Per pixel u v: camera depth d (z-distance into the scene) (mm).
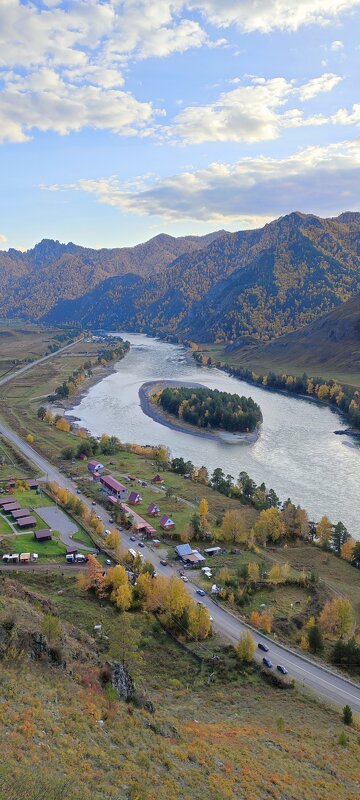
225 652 66500
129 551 94562
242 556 100688
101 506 120625
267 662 64625
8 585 63719
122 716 38969
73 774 28375
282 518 115188
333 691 60594
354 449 178875
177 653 65250
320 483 146125
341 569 99938
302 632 75438
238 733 45031
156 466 156500
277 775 37688
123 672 47250
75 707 36781
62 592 76375
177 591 74000
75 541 98000
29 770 26922
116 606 73562
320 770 40938
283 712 54062
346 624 75188
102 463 156375
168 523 109812
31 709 33531
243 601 81812
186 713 49188
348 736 49750
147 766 32969
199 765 36281
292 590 88375
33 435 187625
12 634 41906
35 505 115562
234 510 117812
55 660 42469
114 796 28078
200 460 169375
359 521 121500
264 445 186500
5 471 144000
